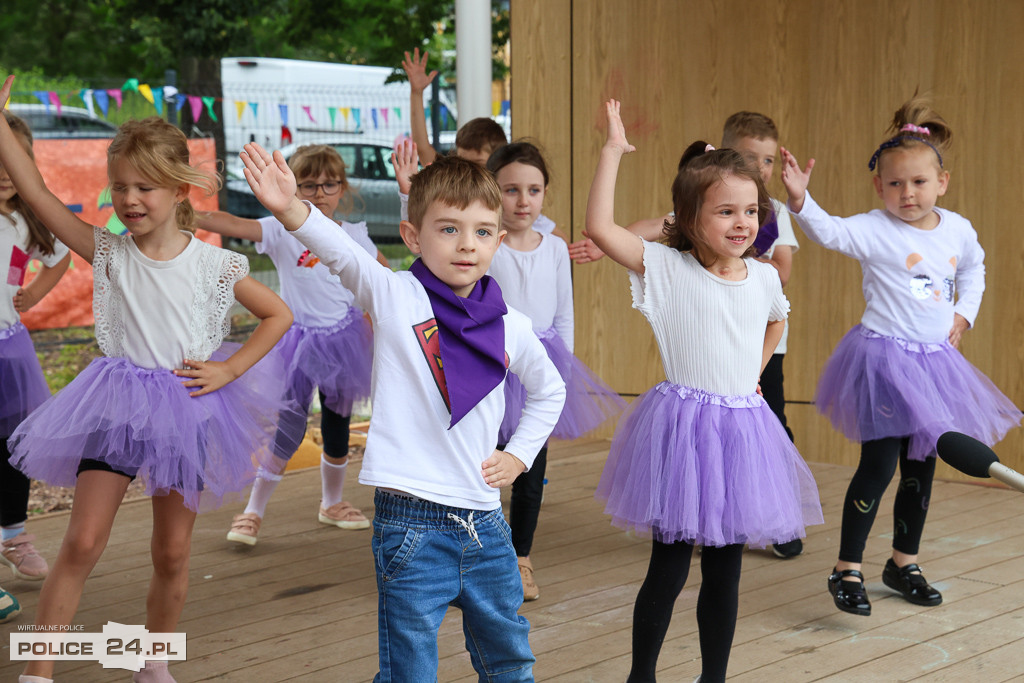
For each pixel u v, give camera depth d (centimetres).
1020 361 500
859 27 520
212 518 455
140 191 256
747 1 543
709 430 269
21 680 245
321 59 1609
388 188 1009
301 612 348
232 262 272
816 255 543
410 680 213
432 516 214
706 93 559
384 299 220
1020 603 351
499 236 226
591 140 586
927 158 346
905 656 310
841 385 360
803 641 322
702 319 272
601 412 388
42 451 257
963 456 177
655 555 278
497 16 1273
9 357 347
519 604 228
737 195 263
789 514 273
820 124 536
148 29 1600
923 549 408
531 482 357
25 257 349
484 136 454
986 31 490
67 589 249
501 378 221
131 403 256
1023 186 491
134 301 264
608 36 575
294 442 367
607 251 274
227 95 1027
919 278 351
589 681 294
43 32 1741
